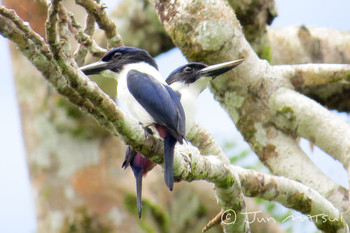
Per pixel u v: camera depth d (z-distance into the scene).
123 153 13.31
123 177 13.15
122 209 13.02
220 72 9.23
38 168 13.01
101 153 13.12
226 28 10.58
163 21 10.80
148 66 9.04
